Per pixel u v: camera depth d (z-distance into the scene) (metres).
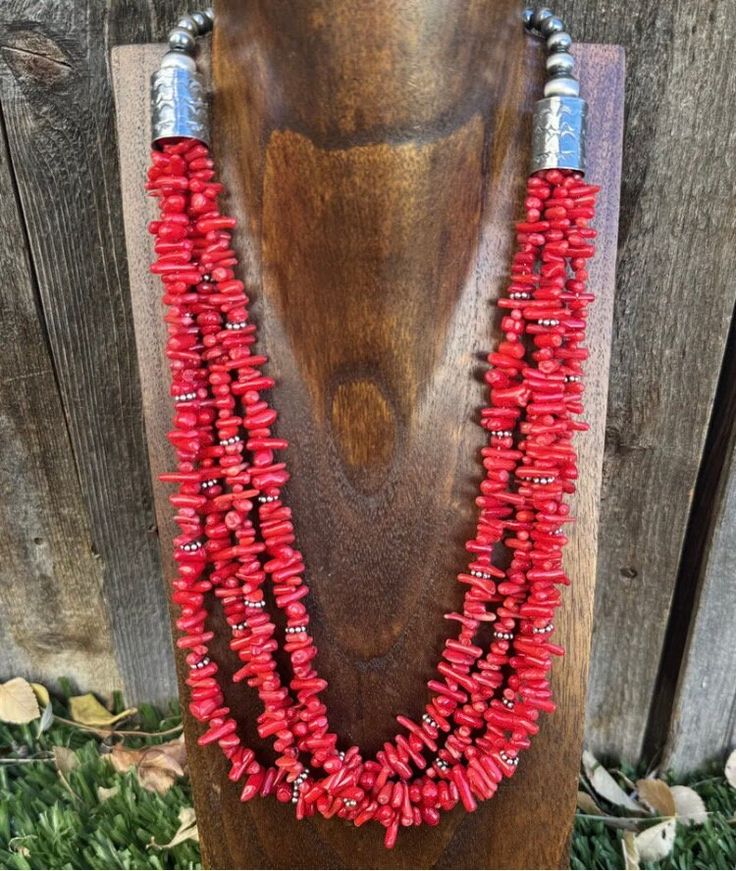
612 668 1.10
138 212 0.76
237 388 0.73
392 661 0.80
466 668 0.77
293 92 0.64
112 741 1.17
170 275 0.71
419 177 0.65
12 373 0.98
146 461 1.05
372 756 0.81
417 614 0.79
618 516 1.01
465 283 0.74
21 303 0.95
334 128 0.64
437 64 0.62
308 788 0.78
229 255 0.72
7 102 0.86
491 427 0.74
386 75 0.61
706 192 0.85
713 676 1.06
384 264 0.68
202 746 0.81
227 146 0.73
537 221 0.71
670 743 1.11
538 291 0.72
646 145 0.85
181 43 0.70
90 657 1.18
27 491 1.06
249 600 0.76
